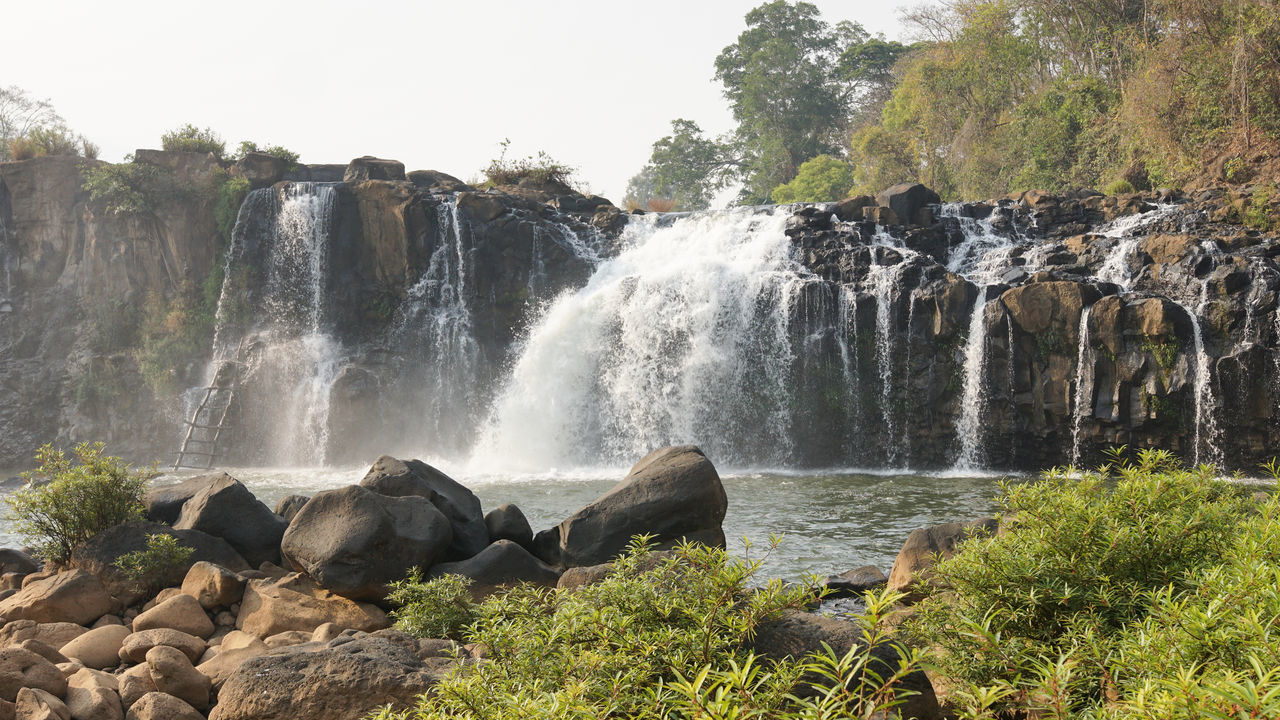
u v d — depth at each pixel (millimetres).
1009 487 6328
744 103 80562
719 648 5074
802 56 81188
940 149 51562
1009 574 5324
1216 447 23422
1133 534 5297
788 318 28703
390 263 32062
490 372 31156
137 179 33031
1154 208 29297
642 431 29547
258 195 33156
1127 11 42781
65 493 10836
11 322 34156
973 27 48094
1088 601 5180
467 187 34281
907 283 27453
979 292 26469
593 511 10820
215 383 31125
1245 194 27906
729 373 29172
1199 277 24609
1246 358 23172
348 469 28984
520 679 4867
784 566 13242
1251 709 2709
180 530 10531
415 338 31484
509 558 10250
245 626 9148
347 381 30328
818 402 28312
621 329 30094
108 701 6898
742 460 28938
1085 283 24828
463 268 31500
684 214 33344
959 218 30781
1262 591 3971
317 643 7512
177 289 33656
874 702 3711
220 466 30547
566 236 33062
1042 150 41156
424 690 6422
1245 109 31625
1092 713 3658
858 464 27938
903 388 27266
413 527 9852
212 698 7316
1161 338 23609
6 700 6590
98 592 9570
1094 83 40625
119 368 32812
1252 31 31453
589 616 4910
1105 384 24375
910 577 9844
